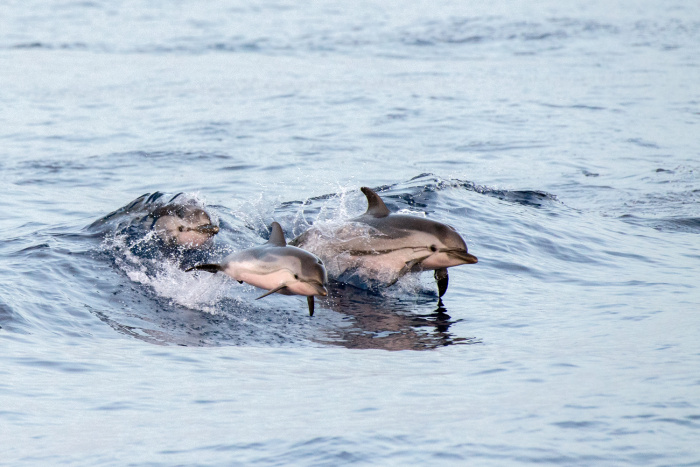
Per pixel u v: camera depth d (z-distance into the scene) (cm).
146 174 5656
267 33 16338
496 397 1908
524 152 6562
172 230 3388
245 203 4316
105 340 2528
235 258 2809
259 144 6856
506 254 3638
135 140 7044
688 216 4538
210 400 1958
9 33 15688
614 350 2308
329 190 5088
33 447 1669
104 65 12312
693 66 12025
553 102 9175
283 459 1577
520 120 8062
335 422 1762
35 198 4600
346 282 3253
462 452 1569
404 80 10988
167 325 2723
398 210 4144
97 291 2944
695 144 6850
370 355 2428
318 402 1925
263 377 2175
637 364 2142
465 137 7231
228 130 7538
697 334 2459
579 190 5262
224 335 2656
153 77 11219
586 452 1554
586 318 2742
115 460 1596
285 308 2962
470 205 4309
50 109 8681
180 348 2489
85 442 1691
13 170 5772
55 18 18138
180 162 6094
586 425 1684
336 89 10212
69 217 4075
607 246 3853
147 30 16625
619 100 9244
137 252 3319
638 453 1545
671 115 8262
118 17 18575
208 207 4091
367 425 1731
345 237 3238
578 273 3428
